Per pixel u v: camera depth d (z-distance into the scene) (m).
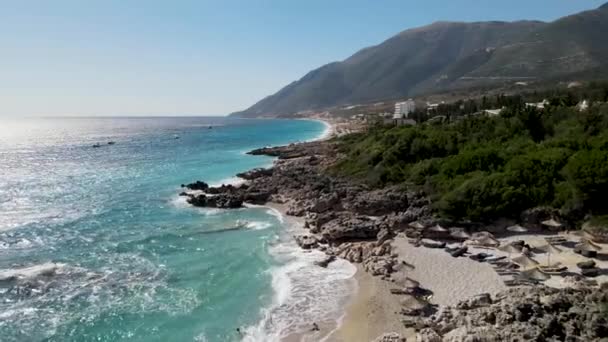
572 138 69.19
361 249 45.69
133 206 70.50
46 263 44.72
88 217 63.34
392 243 47.34
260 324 32.25
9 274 41.59
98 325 32.50
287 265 43.41
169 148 169.62
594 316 26.92
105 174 103.88
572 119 81.62
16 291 37.94
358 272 41.19
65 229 57.09
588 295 29.98
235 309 34.62
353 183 76.69
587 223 47.78
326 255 45.78
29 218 62.69
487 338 25.75
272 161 123.81
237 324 32.38
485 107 139.62
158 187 86.75
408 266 39.75
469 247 45.44
